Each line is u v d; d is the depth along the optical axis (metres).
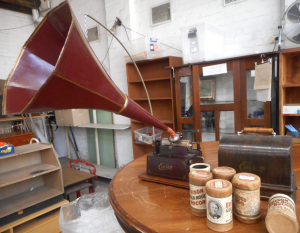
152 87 3.57
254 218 0.66
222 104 2.44
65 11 0.62
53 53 0.73
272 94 2.19
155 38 3.16
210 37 2.51
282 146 0.79
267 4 2.48
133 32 3.61
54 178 2.25
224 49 2.83
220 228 0.63
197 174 0.75
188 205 0.81
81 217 1.28
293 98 2.34
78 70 0.58
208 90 2.52
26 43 0.68
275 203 0.63
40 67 0.71
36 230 1.98
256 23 2.57
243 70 2.26
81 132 5.07
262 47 2.56
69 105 0.64
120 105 0.73
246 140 0.88
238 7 2.67
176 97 2.83
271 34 2.48
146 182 1.06
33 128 4.16
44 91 0.54
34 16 4.85
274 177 0.79
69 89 0.59
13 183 2.02
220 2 2.79
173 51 3.29
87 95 0.65
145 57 3.07
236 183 0.67
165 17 3.29
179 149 1.05
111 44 3.93
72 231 1.21
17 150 2.04
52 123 5.32
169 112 3.45
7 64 4.69
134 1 3.60
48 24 0.69
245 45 2.67
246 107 2.29
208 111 2.56
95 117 4.55
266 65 2.04
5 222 1.82
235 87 2.32
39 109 0.59
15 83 0.64
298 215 0.68
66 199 2.26
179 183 0.98
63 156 5.66
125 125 3.97
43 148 2.11
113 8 3.75
